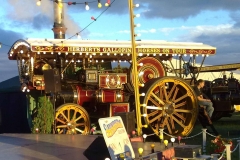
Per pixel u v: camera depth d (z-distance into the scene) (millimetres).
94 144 5883
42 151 6242
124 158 4875
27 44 10234
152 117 11125
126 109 11016
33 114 11734
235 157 8266
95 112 11641
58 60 11117
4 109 15461
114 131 5219
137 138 6914
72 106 10594
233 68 13477
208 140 10930
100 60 12539
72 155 5789
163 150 5703
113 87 11219
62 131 10422
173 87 11016
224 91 15086
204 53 11594
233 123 16281
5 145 7098
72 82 11180
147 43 11352
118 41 11391
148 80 11219
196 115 11180
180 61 11656
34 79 10781
